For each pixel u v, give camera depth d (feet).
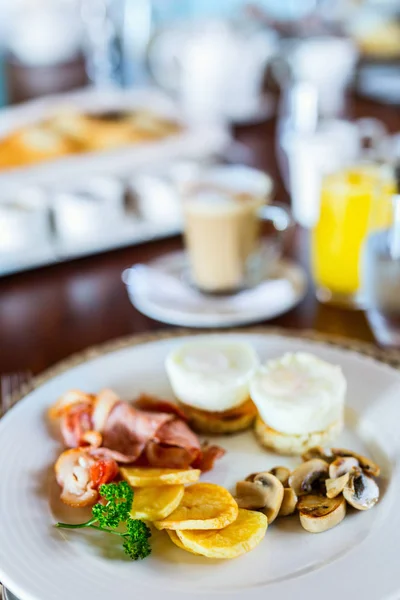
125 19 6.94
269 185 3.28
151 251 3.63
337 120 4.10
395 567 1.95
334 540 2.05
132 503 2.07
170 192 3.71
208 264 3.12
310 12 7.09
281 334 2.85
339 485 2.11
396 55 6.25
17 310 3.20
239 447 2.39
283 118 4.31
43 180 3.77
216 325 2.97
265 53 5.64
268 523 2.08
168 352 2.71
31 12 7.03
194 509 2.07
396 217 2.67
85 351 2.91
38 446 2.32
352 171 3.17
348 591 1.90
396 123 5.15
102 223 3.63
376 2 6.82
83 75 6.69
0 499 2.14
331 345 2.78
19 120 4.74
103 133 4.39
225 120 5.29
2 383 2.73
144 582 1.94
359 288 3.11
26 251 3.51
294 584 1.92
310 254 3.55
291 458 2.35
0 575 1.94
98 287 3.35
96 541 2.06
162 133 4.45
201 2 8.82
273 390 2.37
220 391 2.42
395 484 2.18
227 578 1.96
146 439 2.28
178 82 5.72
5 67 7.09
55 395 2.51
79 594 1.90
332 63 5.29
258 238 3.47
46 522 2.10
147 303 3.09
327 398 2.34
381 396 2.48
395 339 2.86
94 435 2.26
